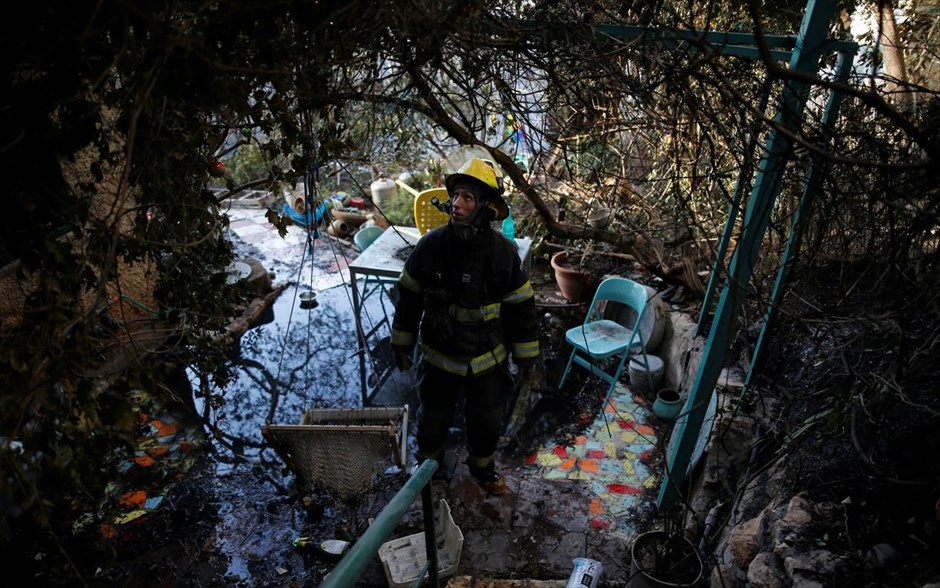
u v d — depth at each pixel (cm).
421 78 258
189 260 270
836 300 294
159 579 305
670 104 280
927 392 242
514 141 374
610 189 459
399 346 336
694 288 461
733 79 276
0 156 155
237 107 174
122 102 181
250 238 748
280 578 306
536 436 410
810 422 277
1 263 169
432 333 313
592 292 559
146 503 353
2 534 304
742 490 280
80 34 147
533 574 301
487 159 310
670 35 233
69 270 174
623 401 443
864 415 250
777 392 334
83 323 159
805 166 264
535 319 326
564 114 346
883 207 249
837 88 144
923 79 401
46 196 170
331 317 582
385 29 208
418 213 496
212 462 390
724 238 355
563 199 511
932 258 228
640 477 369
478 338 312
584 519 336
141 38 153
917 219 216
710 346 274
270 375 491
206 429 422
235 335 538
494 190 290
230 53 172
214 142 243
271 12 169
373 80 234
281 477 376
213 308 305
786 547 206
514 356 331
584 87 270
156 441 409
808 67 226
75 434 166
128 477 373
